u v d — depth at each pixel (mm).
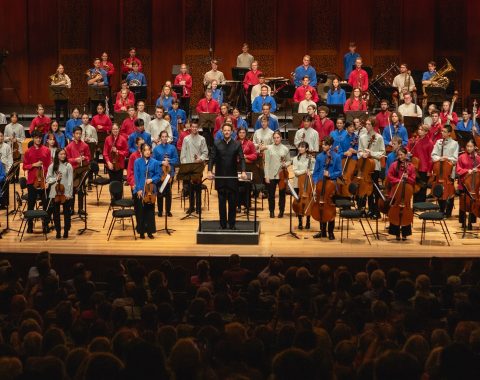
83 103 27875
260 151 17969
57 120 23750
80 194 17578
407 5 26688
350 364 8055
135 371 6895
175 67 24922
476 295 10430
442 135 17656
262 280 12734
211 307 10758
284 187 17500
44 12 27562
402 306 10750
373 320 10156
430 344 9078
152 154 17781
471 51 26609
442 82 23359
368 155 17125
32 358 7699
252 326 10258
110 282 12062
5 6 27484
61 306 9859
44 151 16750
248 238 15703
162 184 16094
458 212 18438
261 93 21797
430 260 13242
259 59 27453
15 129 20891
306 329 8430
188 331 9039
